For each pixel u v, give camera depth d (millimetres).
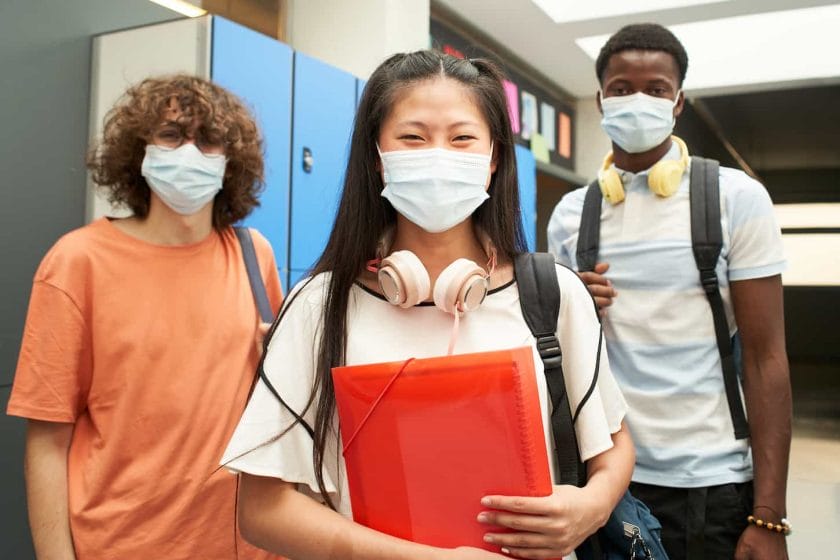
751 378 1259
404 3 3129
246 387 1203
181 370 1145
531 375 656
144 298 1146
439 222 784
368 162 823
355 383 706
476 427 656
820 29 3957
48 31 1895
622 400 876
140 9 2193
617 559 882
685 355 1270
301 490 804
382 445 696
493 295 803
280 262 2262
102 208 1971
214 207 1338
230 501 1146
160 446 1115
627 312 1319
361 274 821
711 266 1259
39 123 1871
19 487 1788
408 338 764
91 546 1060
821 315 7250
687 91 5031
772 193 7895
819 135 6289
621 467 809
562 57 4750
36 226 1863
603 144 5719
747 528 1204
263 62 2178
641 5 3836
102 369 1107
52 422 1086
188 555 1104
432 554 654
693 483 1221
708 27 4008
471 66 829
